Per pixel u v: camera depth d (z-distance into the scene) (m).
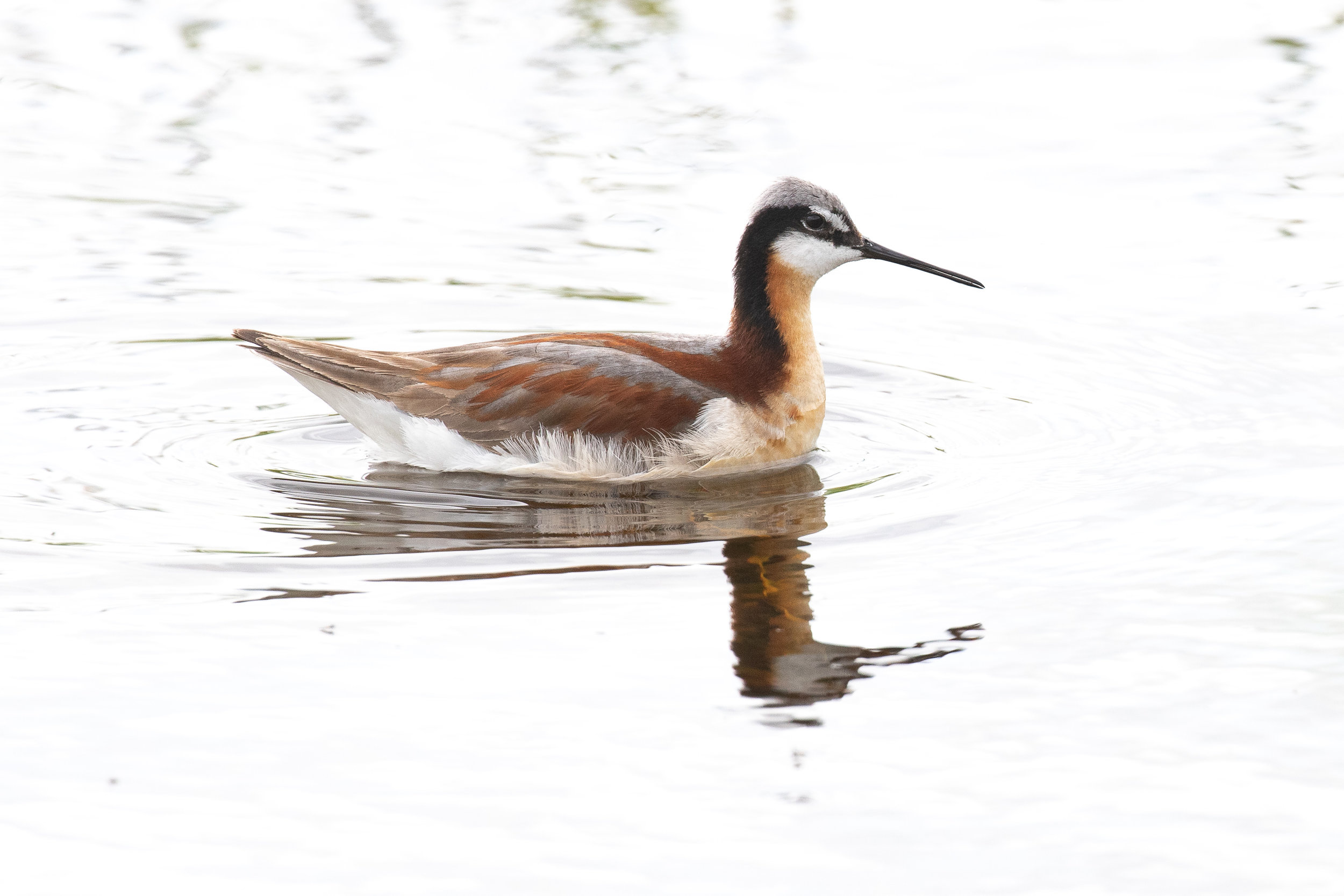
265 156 20.47
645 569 11.22
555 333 14.73
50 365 15.50
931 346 16.41
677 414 13.48
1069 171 19.59
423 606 10.55
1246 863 7.91
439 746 8.87
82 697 9.33
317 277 17.64
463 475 13.49
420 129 21.08
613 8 24.88
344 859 7.93
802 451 14.02
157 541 11.64
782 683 9.52
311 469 13.47
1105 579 10.95
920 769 8.69
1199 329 16.09
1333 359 15.24
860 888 7.74
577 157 20.27
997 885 7.75
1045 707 9.27
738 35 23.98
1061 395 15.01
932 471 13.37
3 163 20.08
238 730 9.01
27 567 11.09
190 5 24.86
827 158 19.98
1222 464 13.08
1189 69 22.52
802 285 14.09
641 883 7.77
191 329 16.48
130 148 20.62
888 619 10.40
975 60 23.00
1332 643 9.93
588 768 8.67
